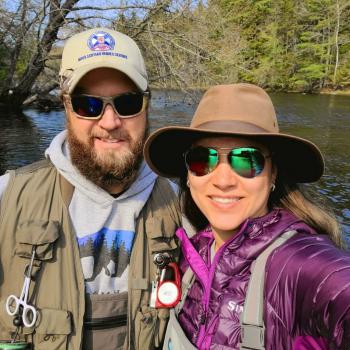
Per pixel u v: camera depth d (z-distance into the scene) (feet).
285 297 1.60
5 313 2.18
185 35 17.76
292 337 1.58
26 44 20.40
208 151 1.98
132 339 2.32
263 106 1.94
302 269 1.58
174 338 1.98
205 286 1.96
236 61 18.78
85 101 2.27
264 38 59.06
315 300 1.49
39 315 2.18
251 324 1.67
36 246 2.19
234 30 20.04
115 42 2.30
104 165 2.30
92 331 2.26
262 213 2.02
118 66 2.23
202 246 2.20
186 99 19.15
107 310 2.27
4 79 25.22
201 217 2.49
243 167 1.92
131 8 17.51
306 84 57.62
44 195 2.33
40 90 26.84
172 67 17.46
